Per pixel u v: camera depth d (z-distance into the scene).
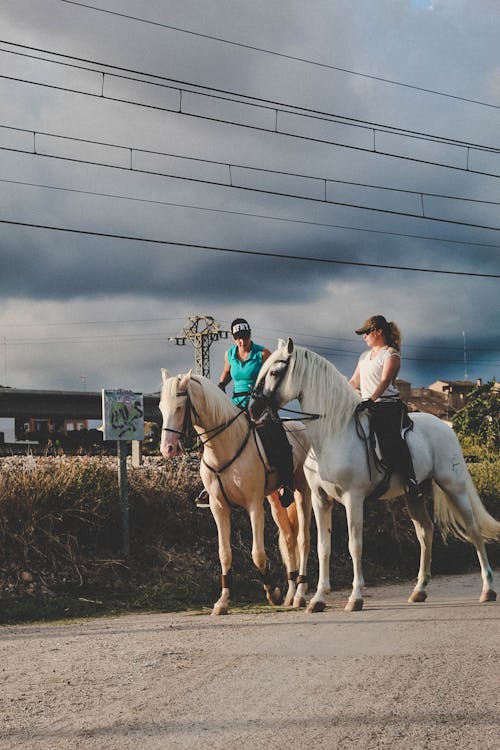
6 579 8.37
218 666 4.75
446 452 7.83
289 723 3.60
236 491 7.36
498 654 4.84
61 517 9.17
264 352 8.11
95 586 8.69
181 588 8.82
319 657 4.93
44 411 51.84
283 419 8.10
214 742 3.37
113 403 9.25
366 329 7.68
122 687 4.35
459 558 11.45
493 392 22.75
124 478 9.38
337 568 10.50
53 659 5.24
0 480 9.33
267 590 7.90
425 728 3.50
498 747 3.25
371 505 11.59
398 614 6.73
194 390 7.09
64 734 3.57
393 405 7.48
